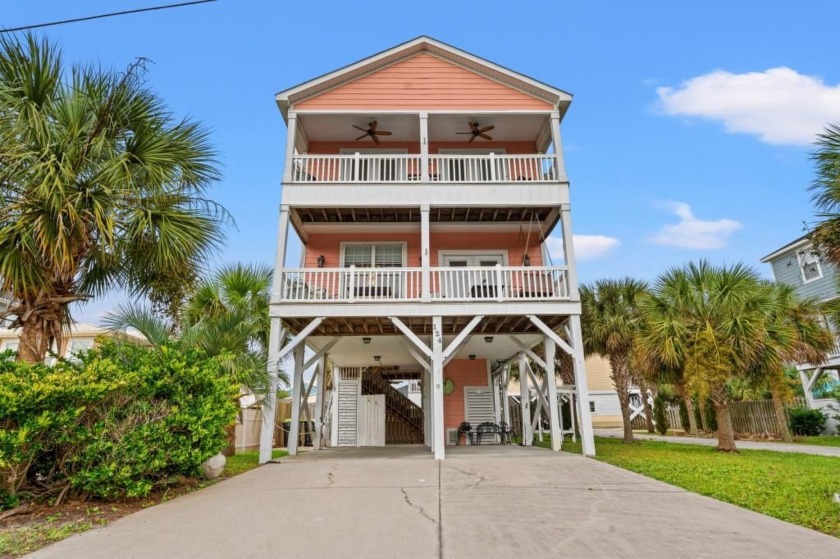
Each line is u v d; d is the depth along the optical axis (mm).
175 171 7438
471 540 3777
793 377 20875
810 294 19875
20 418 4488
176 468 6035
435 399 9867
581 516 4586
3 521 4492
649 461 9062
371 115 12586
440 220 13438
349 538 3863
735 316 11227
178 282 8008
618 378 16719
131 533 4059
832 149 6023
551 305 10523
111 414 5215
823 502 5188
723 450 11461
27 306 6270
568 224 11141
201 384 6148
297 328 11945
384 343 13508
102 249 6621
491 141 14523
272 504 5250
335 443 15906
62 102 6711
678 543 3684
